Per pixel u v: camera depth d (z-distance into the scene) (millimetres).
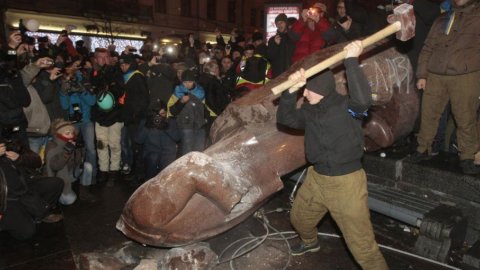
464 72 3023
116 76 4879
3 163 3191
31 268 2947
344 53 2031
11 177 3227
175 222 2656
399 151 3926
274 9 10742
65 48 6137
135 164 5156
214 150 3033
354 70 1979
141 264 2803
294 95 2188
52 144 4047
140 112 4539
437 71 3199
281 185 3021
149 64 5211
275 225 3598
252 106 3365
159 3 23688
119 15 20812
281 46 5074
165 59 5488
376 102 3467
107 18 20125
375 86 3432
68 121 4254
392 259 2986
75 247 3268
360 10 4078
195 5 25656
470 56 3000
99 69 5094
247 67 5250
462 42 3027
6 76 3504
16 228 3258
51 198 3777
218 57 7375
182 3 24984
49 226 3674
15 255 3145
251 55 5539
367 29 4027
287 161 3096
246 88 5168
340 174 2186
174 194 2539
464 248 3055
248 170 2918
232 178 2676
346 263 2926
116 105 4789
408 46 3785
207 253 2799
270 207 4035
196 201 2691
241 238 3342
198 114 4621
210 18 27375
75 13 18938
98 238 3432
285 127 3156
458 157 3684
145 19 22359
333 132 2129
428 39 3318
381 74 3475
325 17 4766
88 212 3994
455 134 3912
